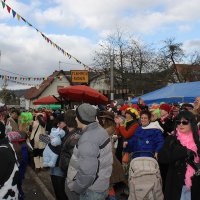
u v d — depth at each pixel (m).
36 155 11.24
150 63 44.12
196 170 4.73
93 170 4.01
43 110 15.37
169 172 4.88
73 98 12.05
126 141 7.13
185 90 14.23
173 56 46.56
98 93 11.46
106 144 4.23
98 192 4.16
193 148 4.77
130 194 5.40
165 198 4.85
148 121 6.44
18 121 13.96
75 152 4.33
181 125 4.87
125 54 43.34
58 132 6.40
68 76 60.78
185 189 4.73
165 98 14.11
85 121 4.31
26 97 70.19
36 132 11.23
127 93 32.44
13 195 4.12
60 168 5.86
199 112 6.62
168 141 4.93
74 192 4.38
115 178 6.11
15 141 5.08
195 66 49.31
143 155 6.05
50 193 8.41
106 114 6.48
